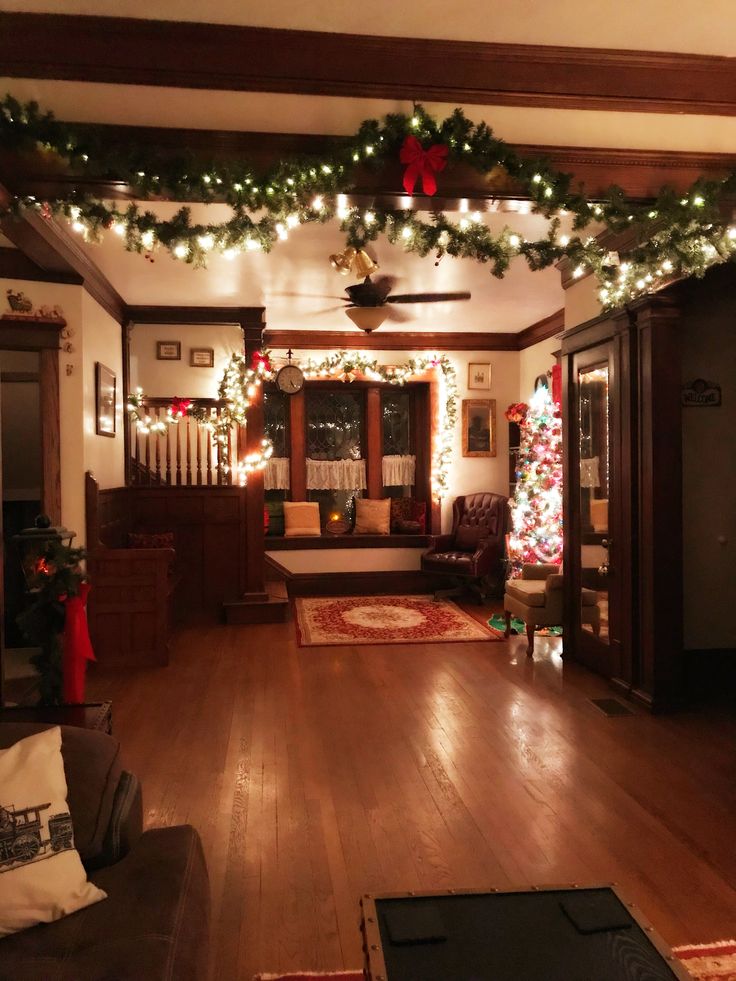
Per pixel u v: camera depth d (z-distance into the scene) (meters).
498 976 1.37
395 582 8.73
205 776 3.47
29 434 6.43
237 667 5.41
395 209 3.02
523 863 2.70
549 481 6.74
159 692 4.80
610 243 4.32
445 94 2.79
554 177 2.78
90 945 1.58
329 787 3.35
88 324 5.39
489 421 8.84
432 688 4.88
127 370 6.87
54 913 1.67
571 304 5.43
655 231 3.18
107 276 5.79
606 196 2.95
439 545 8.45
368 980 1.39
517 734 4.02
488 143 2.74
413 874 2.63
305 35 2.63
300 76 2.69
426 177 2.69
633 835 2.91
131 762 3.63
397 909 1.58
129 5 2.47
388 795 3.27
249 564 7.01
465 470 8.86
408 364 8.66
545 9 2.50
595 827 2.98
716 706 4.49
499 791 3.31
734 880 2.59
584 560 5.38
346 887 2.55
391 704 4.54
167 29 2.57
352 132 2.76
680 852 2.78
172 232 2.94
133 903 1.73
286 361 8.45
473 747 3.83
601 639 5.09
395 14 2.52
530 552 6.95
